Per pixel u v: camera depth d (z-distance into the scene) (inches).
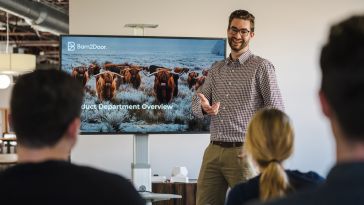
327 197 38.8
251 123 96.3
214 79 180.4
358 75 39.5
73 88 64.7
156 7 267.1
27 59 352.2
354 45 40.0
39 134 62.7
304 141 269.6
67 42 223.9
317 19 272.1
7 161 342.3
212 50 229.5
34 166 60.3
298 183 90.6
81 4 264.8
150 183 213.3
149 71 226.5
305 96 270.5
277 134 93.3
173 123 226.8
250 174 169.3
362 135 40.1
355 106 39.7
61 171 60.4
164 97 226.7
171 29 267.3
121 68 225.5
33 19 375.2
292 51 270.8
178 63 227.8
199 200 179.3
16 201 58.9
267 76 173.5
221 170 175.8
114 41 225.5
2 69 351.6
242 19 174.7
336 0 272.7
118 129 224.5
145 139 224.1
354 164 39.0
